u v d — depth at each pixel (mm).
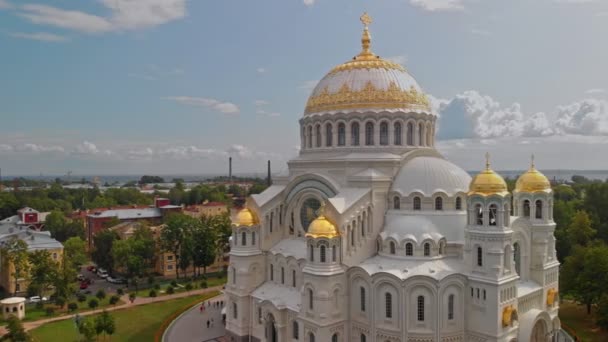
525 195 77438
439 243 69062
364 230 73750
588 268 87812
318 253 69188
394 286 65188
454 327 64688
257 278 84250
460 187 74562
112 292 119562
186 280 131500
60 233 184250
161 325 90812
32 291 106875
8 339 79688
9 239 126875
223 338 83750
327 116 84875
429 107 88875
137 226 154875
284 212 88312
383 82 84500
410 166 77750
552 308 75125
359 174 77188
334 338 69625
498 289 61938
